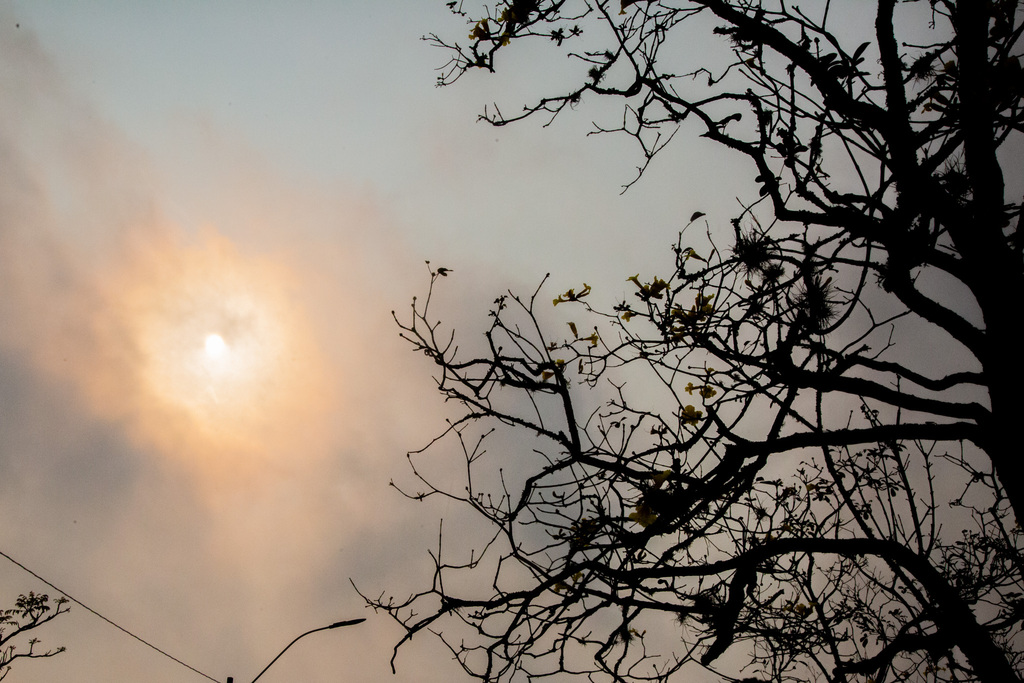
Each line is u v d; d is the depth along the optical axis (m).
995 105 4.12
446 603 4.72
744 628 4.48
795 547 4.06
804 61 4.17
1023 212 4.31
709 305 4.42
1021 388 3.81
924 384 4.19
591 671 4.67
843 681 4.21
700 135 4.36
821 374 3.98
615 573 4.43
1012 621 4.48
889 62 4.25
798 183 4.18
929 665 5.29
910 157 3.98
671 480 4.67
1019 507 3.75
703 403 4.80
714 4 4.47
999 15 4.20
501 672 4.76
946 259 4.14
